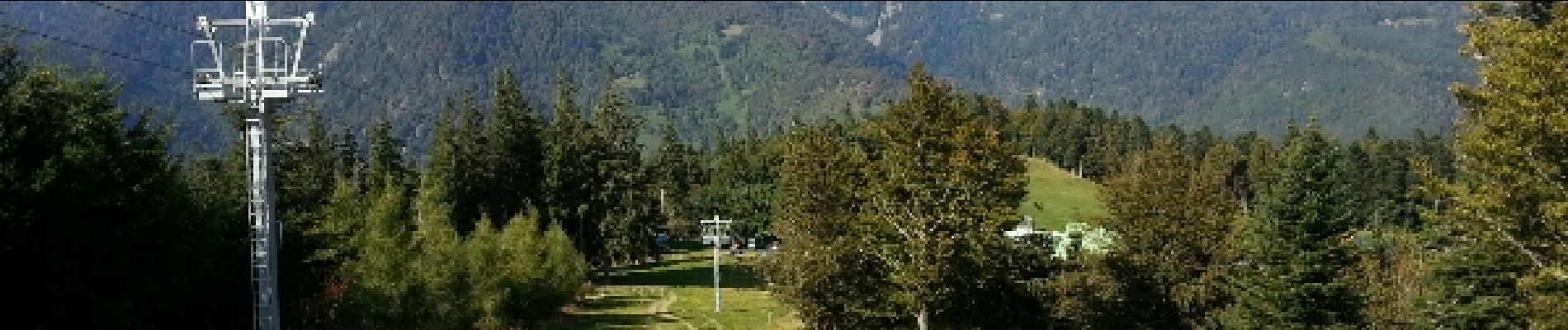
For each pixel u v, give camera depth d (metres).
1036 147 175.25
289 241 34.59
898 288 33.84
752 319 53.97
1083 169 164.88
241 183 35.81
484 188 73.94
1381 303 37.28
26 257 21.78
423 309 36.47
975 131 32.16
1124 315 39.03
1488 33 19.86
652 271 82.94
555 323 52.00
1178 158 42.72
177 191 28.53
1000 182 32.31
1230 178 118.81
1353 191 85.25
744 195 99.44
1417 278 37.19
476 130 76.38
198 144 45.97
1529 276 21.56
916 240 31.70
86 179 22.56
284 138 50.72
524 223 55.34
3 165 20.77
